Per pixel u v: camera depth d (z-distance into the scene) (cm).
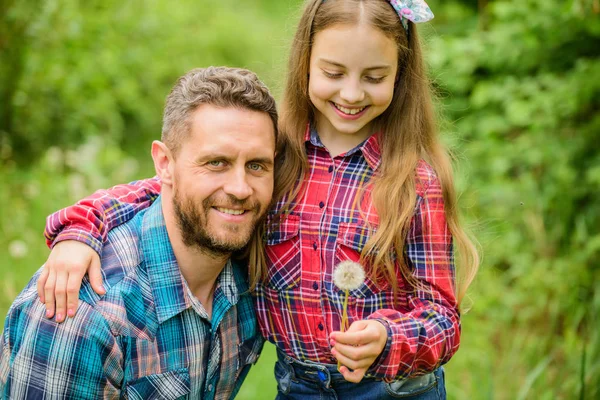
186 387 189
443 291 194
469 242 210
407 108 208
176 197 182
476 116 485
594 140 438
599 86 424
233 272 198
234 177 176
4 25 521
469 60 474
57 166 518
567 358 342
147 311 183
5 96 539
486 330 388
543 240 434
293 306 200
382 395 200
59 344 174
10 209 449
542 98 437
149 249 187
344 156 204
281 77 228
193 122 178
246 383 329
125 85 634
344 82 193
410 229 197
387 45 191
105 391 179
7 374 181
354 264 174
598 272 405
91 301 178
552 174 445
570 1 387
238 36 834
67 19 578
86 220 187
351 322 196
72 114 566
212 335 192
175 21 756
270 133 183
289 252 200
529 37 451
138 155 621
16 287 376
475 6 554
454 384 336
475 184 453
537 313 399
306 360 202
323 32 193
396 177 198
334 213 199
